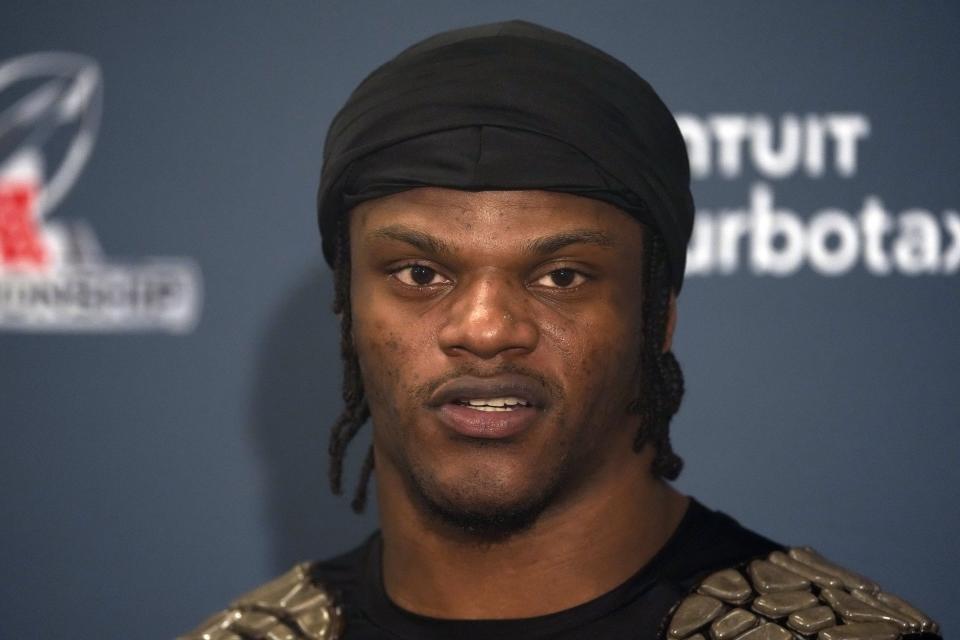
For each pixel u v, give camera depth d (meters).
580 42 3.40
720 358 6.32
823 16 6.30
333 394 6.53
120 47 6.59
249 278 6.55
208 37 6.57
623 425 3.39
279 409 6.53
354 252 3.36
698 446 6.31
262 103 6.56
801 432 6.28
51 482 6.59
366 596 3.66
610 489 3.39
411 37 6.54
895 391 6.24
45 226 6.57
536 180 3.09
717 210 6.30
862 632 3.11
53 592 6.58
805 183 6.29
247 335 6.55
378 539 3.89
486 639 3.34
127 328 6.58
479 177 3.09
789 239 6.29
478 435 3.12
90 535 6.58
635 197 3.20
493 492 3.15
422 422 3.18
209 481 6.56
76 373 6.58
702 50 6.34
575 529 3.36
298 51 6.56
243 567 6.54
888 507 6.23
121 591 6.57
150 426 6.57
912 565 6.21
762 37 6.32
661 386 3.46
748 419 6.30
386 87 3.30
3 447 6.59
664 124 3.35
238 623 3.69
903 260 6.24
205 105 6.57
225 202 6.55
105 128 6.57
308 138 6.55
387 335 3.22
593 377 3.18
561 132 3.11
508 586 3.38
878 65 6.27
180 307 6.56
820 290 6.28
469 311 3.08
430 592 3.47
